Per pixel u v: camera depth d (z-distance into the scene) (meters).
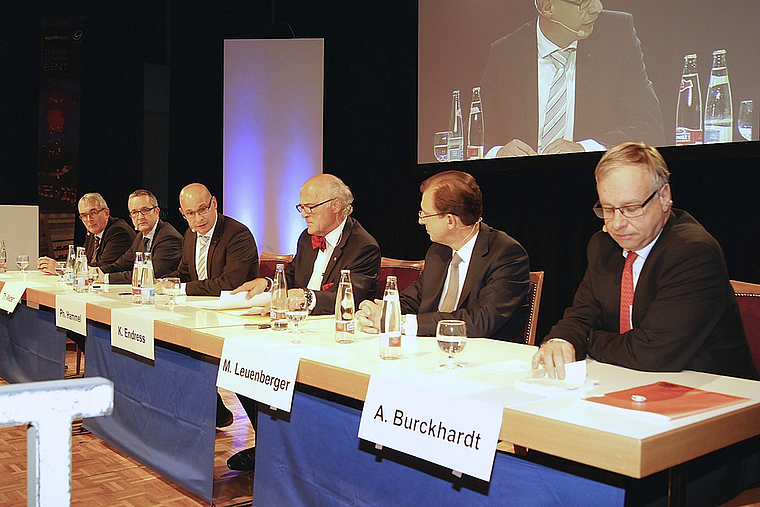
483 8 4.53
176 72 6.68
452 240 2.31
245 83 5.95
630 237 1.71
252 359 1.85
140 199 4.32
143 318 2.40
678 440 1.06
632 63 3.76
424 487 1.54
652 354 1.55
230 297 2.63
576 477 1.24
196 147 6.62
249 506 2.36
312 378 1.64
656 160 1.68
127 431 2.77
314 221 2.88
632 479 1.38
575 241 4.27
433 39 4.84
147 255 2.82
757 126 3.27
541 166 4.21
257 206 5.96
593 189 4.17
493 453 1.20
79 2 7.07
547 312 4.40
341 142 5.73
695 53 3.49
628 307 1.79
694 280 1.59
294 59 5.83
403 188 5.32
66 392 0.35
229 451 2.98
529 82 4.27
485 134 4.54
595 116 3.94
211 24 6.46
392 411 1.40
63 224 6.62
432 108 4.87
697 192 3.68
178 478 2.42
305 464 1.89
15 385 0.35
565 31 4.07
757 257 3.49
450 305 2.33
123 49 7.17
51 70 6.58
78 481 2.63
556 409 1.19
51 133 6.61
